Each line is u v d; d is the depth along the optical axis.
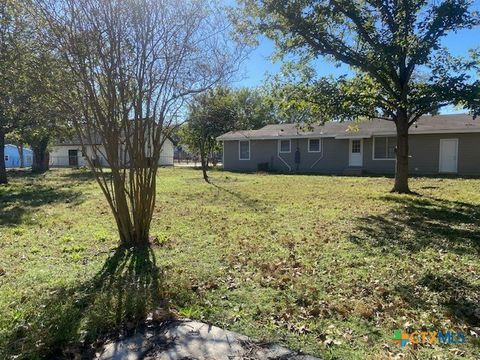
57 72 5.15
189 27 5.49
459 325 3.29
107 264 4.91
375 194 12.34
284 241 6.12
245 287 4.14
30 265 4.91
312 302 3.75
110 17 4.98
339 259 5.16
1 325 3.22
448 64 10.02
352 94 12.09
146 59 5.34
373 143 22.69
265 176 20.77
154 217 8.34
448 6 9.37
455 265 4.91
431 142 20.48
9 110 8.44
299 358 2.79
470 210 9.07
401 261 5.07
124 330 3.20
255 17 11.08
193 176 21.00
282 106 13.09
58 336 3.03
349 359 2.77
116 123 5.45
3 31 5.95
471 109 9.70
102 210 9.46
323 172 23.77
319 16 11.26
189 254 5.38
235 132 28.62
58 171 29.14
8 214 8.99
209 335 3.12
